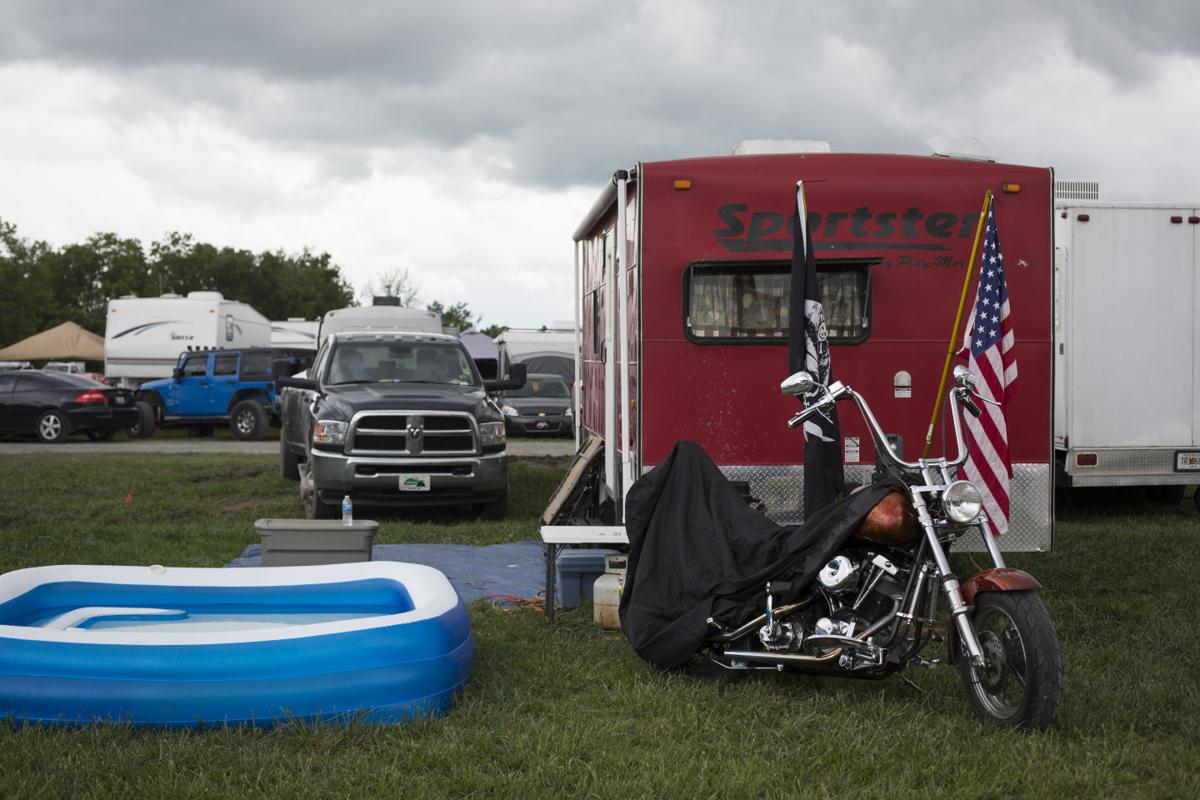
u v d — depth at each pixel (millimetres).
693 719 4641
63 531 10062
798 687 5238
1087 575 7996
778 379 7367
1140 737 4469
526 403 24453
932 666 5074
